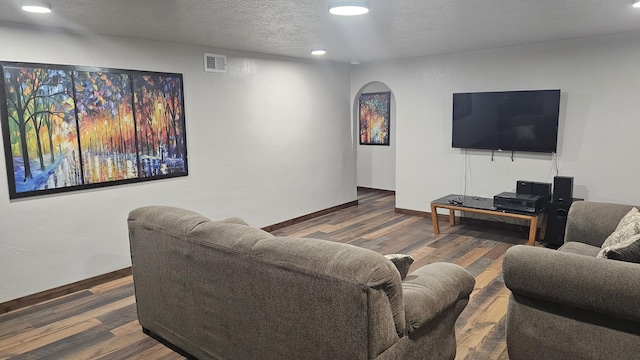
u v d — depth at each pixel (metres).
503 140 5.02
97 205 3.71
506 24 3.61
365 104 7.93
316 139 5.88
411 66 5.73
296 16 3.16
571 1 2.90
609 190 4.47
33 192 3.32
